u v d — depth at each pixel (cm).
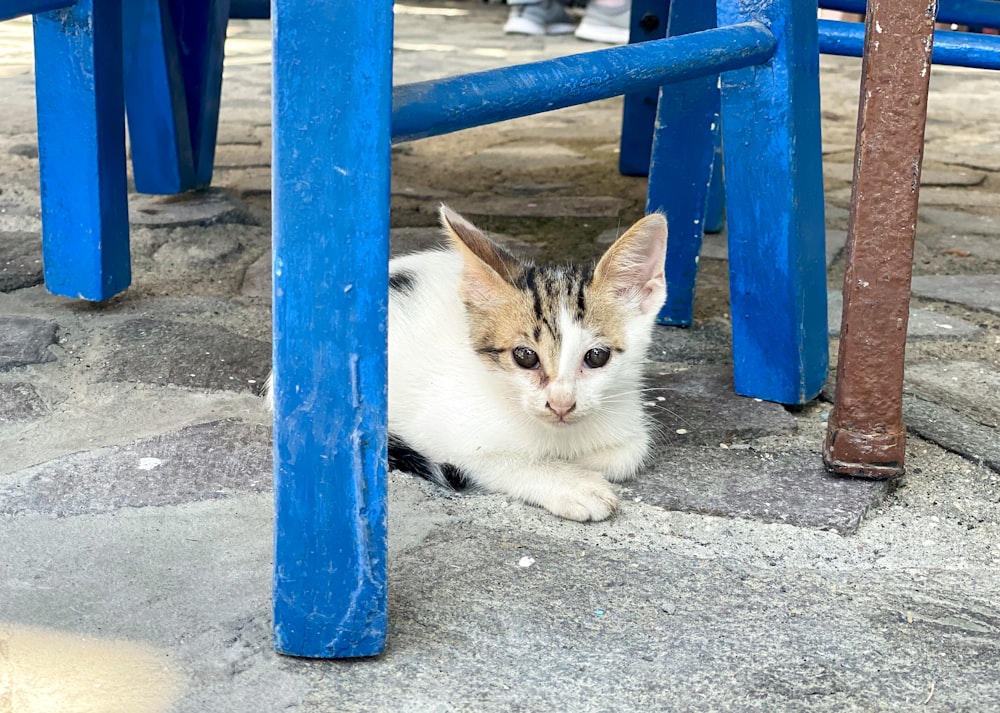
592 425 204
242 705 133
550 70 161
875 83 180
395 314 228
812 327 233
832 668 143
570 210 396
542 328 201
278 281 133
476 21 957
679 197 272
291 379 136
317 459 137
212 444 205
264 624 150
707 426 224
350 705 133
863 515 187
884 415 195
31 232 336
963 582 167
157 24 352
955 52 257
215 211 363
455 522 183
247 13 389
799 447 215
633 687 138
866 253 188
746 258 231
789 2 212
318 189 131
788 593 162
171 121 368
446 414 206
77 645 144
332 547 139
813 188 228
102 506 181
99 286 271
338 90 128
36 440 206
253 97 587
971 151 510
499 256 218
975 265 341
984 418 228
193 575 161
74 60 253
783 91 216
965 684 140
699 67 194
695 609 157
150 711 131
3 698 132
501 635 149
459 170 461
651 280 216
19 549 167
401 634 149
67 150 261
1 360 240
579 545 176
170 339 260
